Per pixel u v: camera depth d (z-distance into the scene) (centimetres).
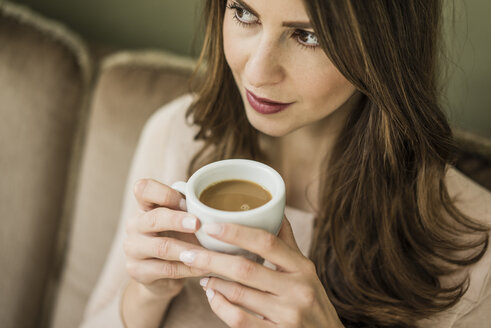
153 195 57
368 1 53
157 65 95
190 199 52
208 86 73
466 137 81
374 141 66
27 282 104
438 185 69
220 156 78
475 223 71
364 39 54
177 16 109
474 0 84
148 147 85
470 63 89
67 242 104
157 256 57
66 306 101
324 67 57
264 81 57
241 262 52
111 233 97
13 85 98
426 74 62
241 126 75
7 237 103
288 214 76
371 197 69
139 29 115
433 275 72
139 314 72
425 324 73
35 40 98
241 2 55
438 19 62
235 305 56
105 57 104
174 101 88
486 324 72
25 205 102
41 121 99
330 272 74
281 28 54
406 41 58
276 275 53
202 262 53
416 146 65
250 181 55
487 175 78
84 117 103
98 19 118
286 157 76
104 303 82
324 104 60
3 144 100
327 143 73
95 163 96
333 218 72
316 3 52
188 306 75
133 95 93
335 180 71
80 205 99
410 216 70
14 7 102
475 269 71
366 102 66
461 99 93
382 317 72
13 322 105
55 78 98
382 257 71
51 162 101
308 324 55
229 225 50
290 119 61
